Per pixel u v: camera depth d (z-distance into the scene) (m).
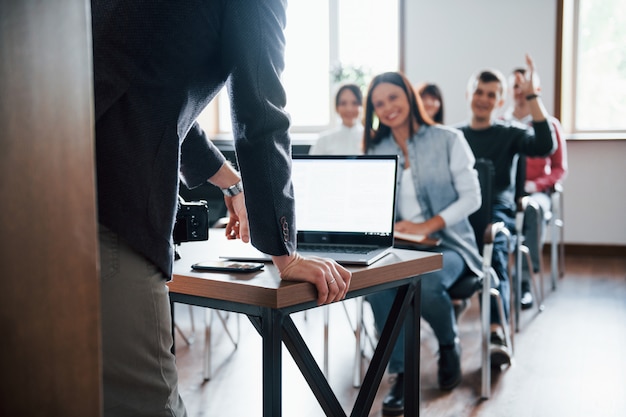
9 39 0.78
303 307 1.38
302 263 1.33
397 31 7.12
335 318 4.29
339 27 7.30
